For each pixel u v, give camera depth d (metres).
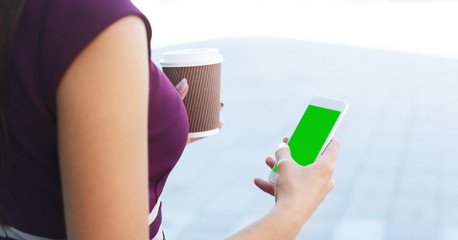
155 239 0.83
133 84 0.51
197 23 13.45
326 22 13.26
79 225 0.51
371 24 12.67
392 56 8.72
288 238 0.64
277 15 14.87
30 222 0.63
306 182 0.69
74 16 0.51
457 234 3.08
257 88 6.74
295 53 9.21
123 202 0.50
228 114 5.60
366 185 3.76
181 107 0.77
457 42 9.96
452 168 4.01
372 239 3.03
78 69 0.49
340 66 8.00
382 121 5.21
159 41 10.57
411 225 3.19
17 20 0.52
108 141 0.49
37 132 0.55
